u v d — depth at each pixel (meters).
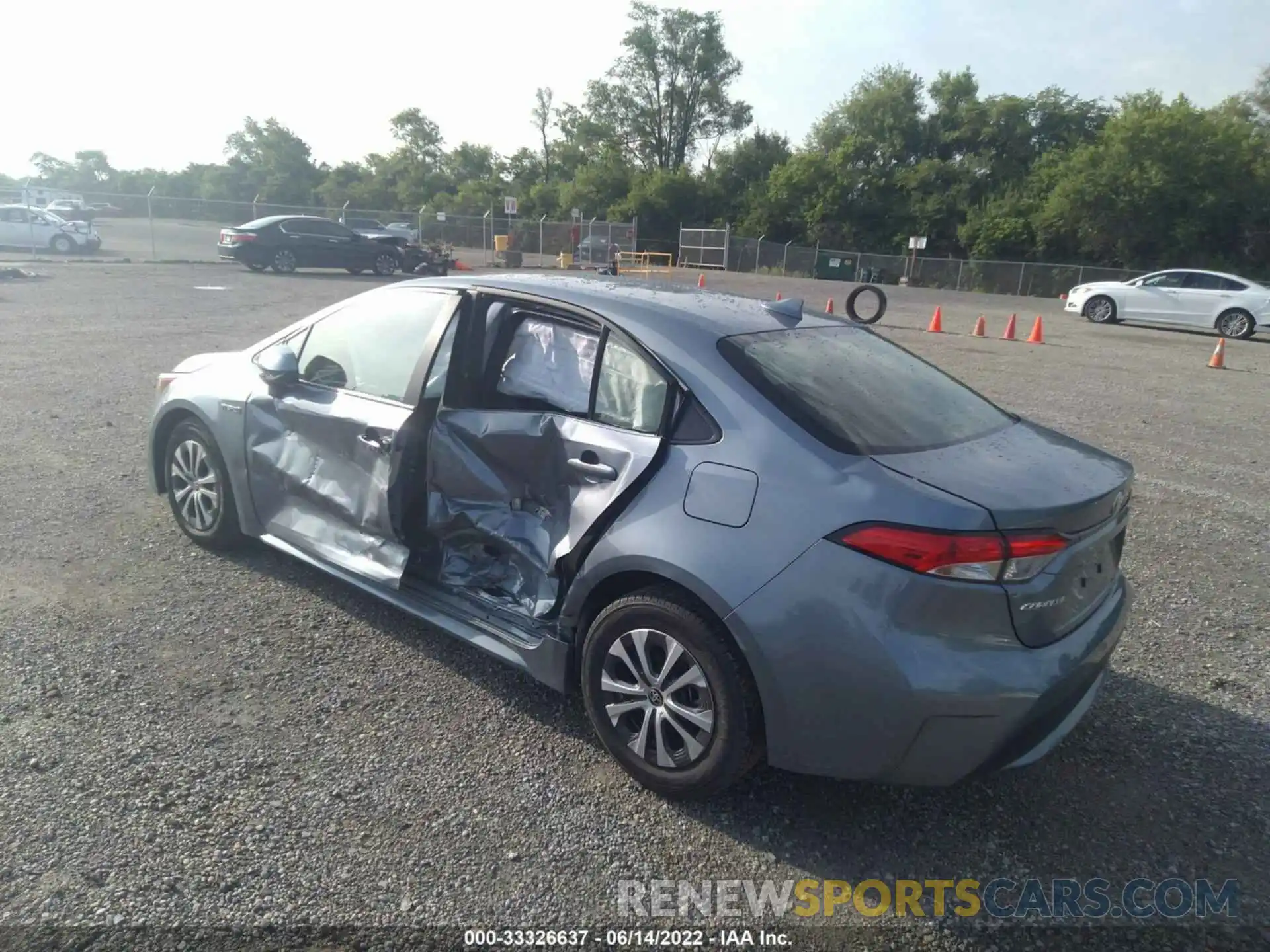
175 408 4.77
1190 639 4.50
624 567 2.97
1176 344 18.97
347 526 4.01
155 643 3.86
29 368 9.64
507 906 2.54
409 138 79.50
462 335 3.73
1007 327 21.45
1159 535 6.07
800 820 2.99
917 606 2.54
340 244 25.64
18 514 5.26
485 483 3.53
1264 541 6.02
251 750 3.16
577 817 2.93
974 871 2.80
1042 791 3.22
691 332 3.22
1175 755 3.48
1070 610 2.82
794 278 43.81
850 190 55.78
